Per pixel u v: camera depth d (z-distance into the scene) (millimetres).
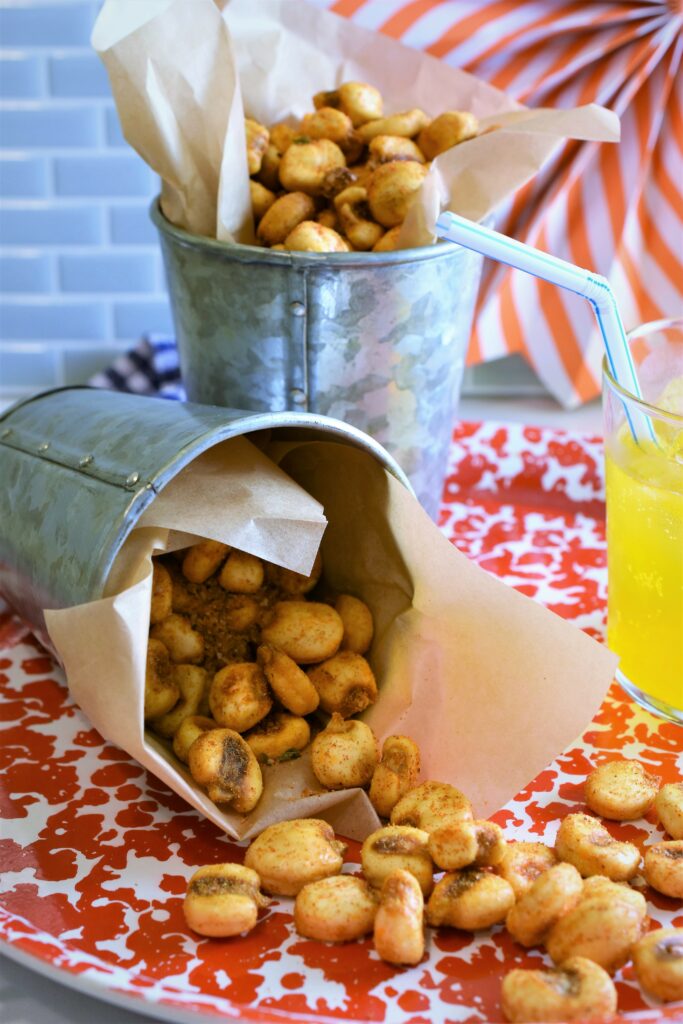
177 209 448
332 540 426
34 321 625
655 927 348
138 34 420
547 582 478
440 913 344
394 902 336
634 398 391
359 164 474
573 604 465
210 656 411
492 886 345
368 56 487
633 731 412
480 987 335
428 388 450
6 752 408
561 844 360
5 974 348
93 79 580
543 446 532
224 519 380
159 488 366
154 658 390
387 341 433
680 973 322
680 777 395
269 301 425
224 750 376
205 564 409
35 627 416
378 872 351
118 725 368
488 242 376
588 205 563
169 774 365
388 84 490
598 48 529
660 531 395
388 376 439
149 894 362
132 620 352
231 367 444
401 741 385
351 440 393
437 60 483
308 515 386
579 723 375
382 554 413
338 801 377
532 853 360
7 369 635
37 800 391
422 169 439
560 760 402
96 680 363
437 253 424
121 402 427
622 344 397
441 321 440
